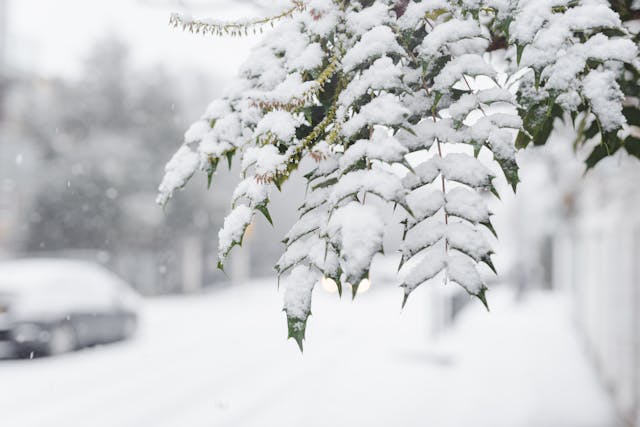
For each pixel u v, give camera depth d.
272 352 12.63
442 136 1.31
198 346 13.43
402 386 9.29
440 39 1.34
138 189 25.81
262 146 1.39
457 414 7.72
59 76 26.61
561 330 17.20
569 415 7.82
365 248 1.11
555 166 7.70
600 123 1.35
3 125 24.28
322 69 1.45
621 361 7.73
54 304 11.27
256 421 7.35
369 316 20.27
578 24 1.34
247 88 1.60
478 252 1.21
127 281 26.73
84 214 25.03
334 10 1.46
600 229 10.58
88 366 10.75
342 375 10.12
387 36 1.34
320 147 1.30
